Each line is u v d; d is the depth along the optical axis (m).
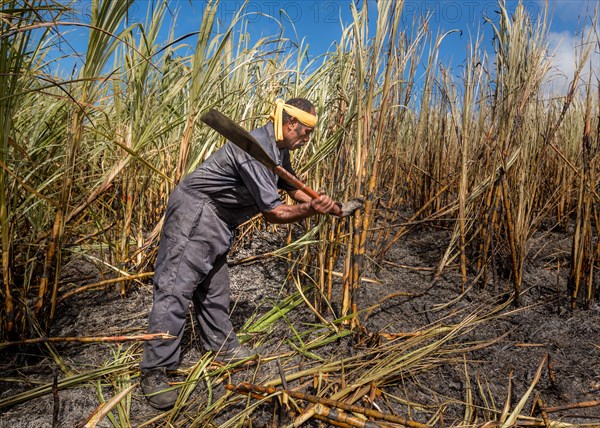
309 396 1.91
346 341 2.56
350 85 2.73
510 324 2.85
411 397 2.13
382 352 2.43
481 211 3.40
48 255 2.40
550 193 4.71
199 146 3.08
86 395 2.10
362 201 2.23
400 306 3.09
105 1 2.11
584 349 2.56
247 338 2.60
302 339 2.62
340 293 3.18
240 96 3.28
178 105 3.28
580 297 3.13
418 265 3.82
